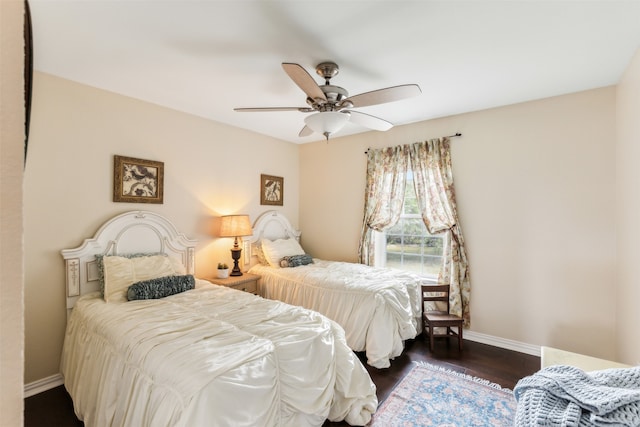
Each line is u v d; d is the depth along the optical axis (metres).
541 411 1.13
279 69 2.35
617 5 1.61
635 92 2.10
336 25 1.80
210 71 2.39
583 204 2.75
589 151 2.72
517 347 3.07
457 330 3.39
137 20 1.75
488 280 3.24
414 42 1.97
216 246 3.69
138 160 2.94
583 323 2.74
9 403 0.38
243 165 4.02
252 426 1.40
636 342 2.08
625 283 2.34
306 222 4.83
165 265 2.82
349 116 2.44
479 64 2.26
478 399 2.25
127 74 2.44
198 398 1.29
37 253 2.38
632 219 2.17
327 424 1.99
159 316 2.03
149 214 3.00
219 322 1.94
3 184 0.37
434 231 3.53
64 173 2.51
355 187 4.29
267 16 1.72
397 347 2.78
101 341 1.94
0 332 0.37
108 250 2.71
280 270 3.68
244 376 1.44
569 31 1.85
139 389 1.54
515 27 1.81
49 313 2.43
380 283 3.03
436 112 3.35
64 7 1.63
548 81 2.56
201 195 3.53
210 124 3.62
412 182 3.90
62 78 2.49
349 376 2.02
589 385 1.15
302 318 2.11
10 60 0.38
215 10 1.67
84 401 1.91
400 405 2.18
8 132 0.38
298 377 1.71
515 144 3.08
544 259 2.93
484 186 3.26
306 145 4.83
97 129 2.69
